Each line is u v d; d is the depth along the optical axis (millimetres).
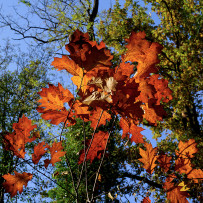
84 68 1264
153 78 1407
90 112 1408
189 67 8648
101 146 1463
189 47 8875
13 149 1297
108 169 6039
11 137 1311
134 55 1301
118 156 6504
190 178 1439
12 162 7480
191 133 9508
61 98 1389
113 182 5859
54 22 10336
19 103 10422
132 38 1286
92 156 1449
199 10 10586
